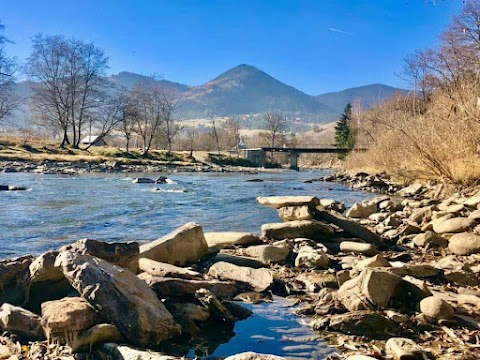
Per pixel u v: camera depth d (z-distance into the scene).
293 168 81.81
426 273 7.21
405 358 4.42
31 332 4.73
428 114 22.27
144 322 4.74
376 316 5.32
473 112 18.05
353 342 5.00
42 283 5.51
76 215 15.53
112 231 12.71
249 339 5.15
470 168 18.56
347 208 18.50
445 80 23.75
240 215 16.14
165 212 16.78
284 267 8.28
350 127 80.44
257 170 68.31
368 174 38.16
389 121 28.00
